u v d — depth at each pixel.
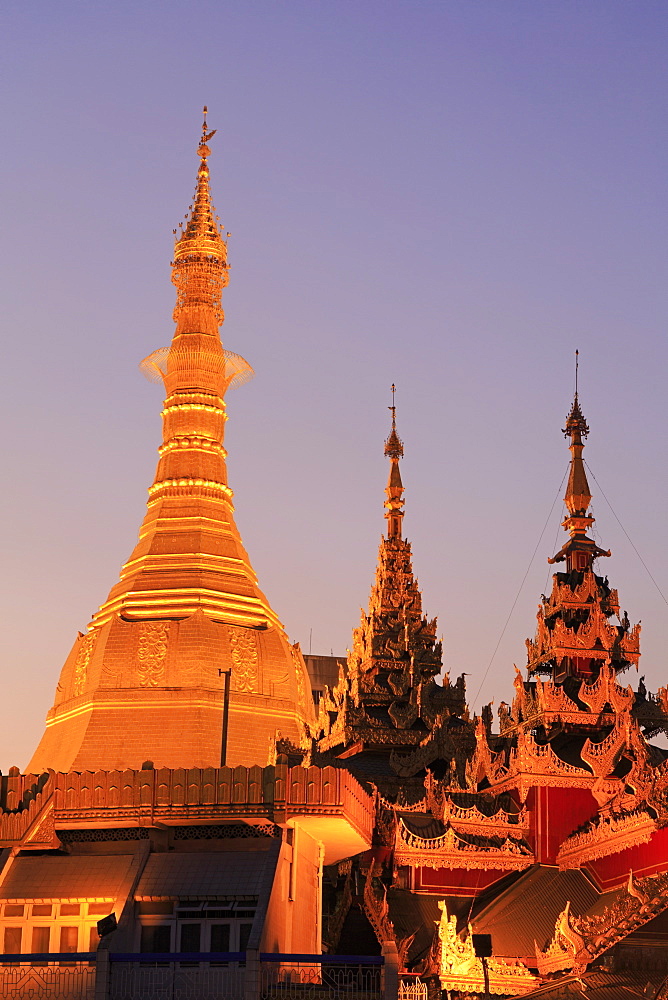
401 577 96.62
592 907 66.00
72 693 99.44
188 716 94.81
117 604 101.31
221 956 49.81
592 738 76.19
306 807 56.53
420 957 66.25
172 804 57.00
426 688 87.19
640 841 63.91
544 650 80.50
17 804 58.22
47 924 55.62
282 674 99.69
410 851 70.50
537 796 71.88
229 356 112.38
